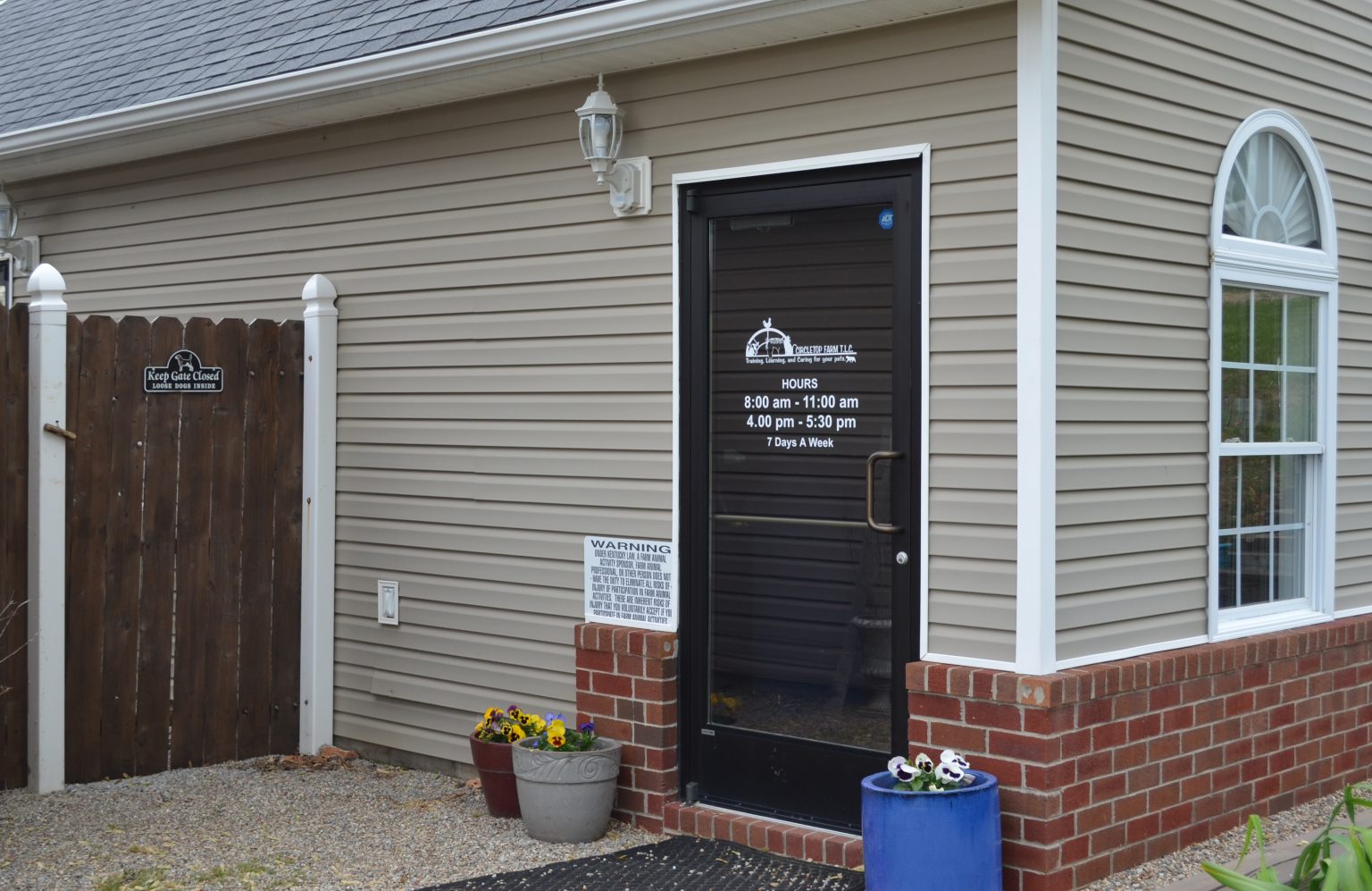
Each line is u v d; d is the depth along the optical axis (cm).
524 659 649
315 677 722
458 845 566
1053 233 488
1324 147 637
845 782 544
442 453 680
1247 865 525
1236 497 599
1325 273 636
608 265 612
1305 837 568
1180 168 551
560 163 630
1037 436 484
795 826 557
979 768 494
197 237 792
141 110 736
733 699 580
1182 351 553
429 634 689
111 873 520
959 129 505
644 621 598
